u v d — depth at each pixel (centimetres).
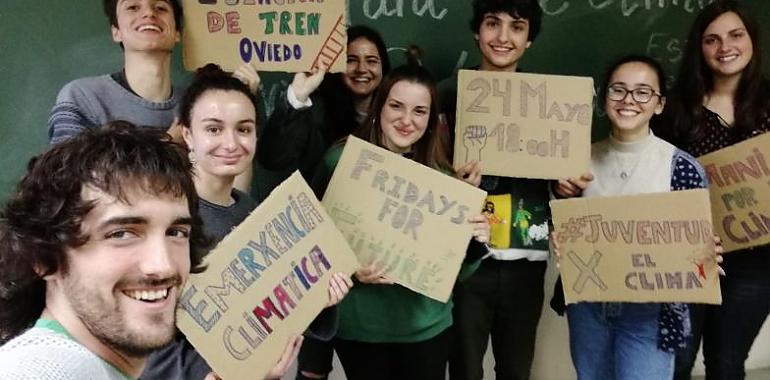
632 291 164
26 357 59
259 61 169
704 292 158
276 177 208
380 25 214
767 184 171
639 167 170
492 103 175
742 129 179
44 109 195
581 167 174
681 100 187
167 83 160
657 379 171
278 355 126
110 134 69
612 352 180
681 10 235
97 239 65
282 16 168
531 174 175
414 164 155
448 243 155
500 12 179
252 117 134
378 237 155
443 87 199
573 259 168
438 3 217
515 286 191
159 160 68
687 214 157
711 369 197
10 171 194
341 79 192
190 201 72
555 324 244
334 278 134
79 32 193
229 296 122
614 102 168
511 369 198
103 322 65
